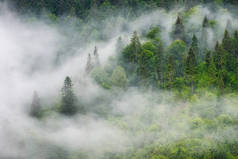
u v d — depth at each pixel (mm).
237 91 99375
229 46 115188
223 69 106375
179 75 113938
